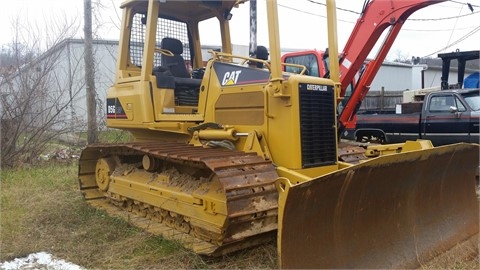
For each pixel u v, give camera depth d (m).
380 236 4.02
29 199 6.66
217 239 4.15
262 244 4.36
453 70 29.30
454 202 4.85
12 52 10.02
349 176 3.58
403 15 7.86
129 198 5.67
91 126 11.03
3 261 4.39
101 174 6.33
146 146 5.07
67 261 4.37
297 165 4.25
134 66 6.18
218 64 5.20
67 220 5.62
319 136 4.46
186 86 5.79
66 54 13.50
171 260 4.23
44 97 10.21
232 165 4.02
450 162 4.59
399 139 10.09
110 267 4.19
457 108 9.11
